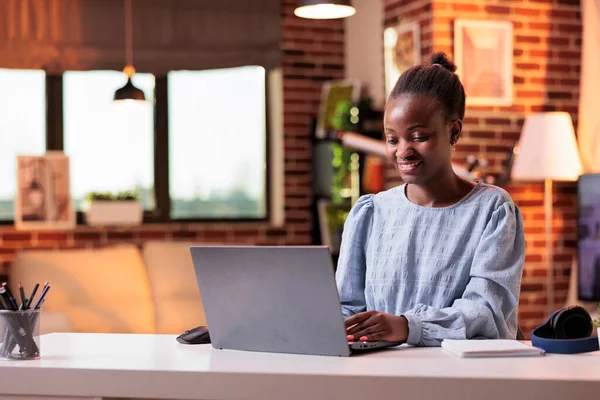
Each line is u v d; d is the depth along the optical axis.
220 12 6.41
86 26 6.20
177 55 6.35
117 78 6.43
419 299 2.08
